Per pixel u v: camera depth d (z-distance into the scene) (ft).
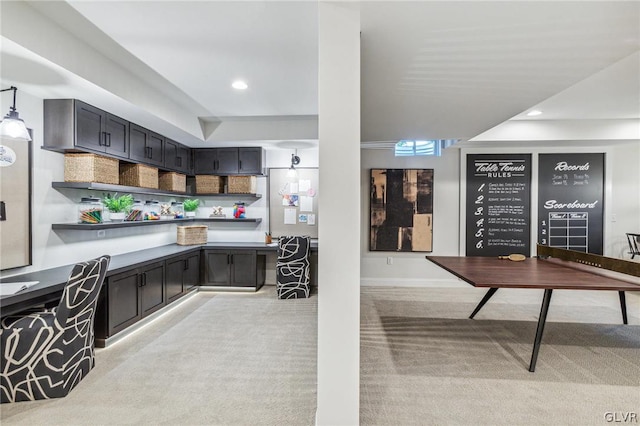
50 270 9.66
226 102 12.30
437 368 8.75
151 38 7.52
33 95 9.18
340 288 5.57
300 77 9.87
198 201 18.04
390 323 12.14
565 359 9.26
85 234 11.23
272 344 10.13
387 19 5.64
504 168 17.71
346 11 5.45
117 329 10.20
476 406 7.11
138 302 11.20
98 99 9.47
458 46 6.55
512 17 5.57
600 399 7.38
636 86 11.05
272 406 7.02
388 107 10.32
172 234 16.98
